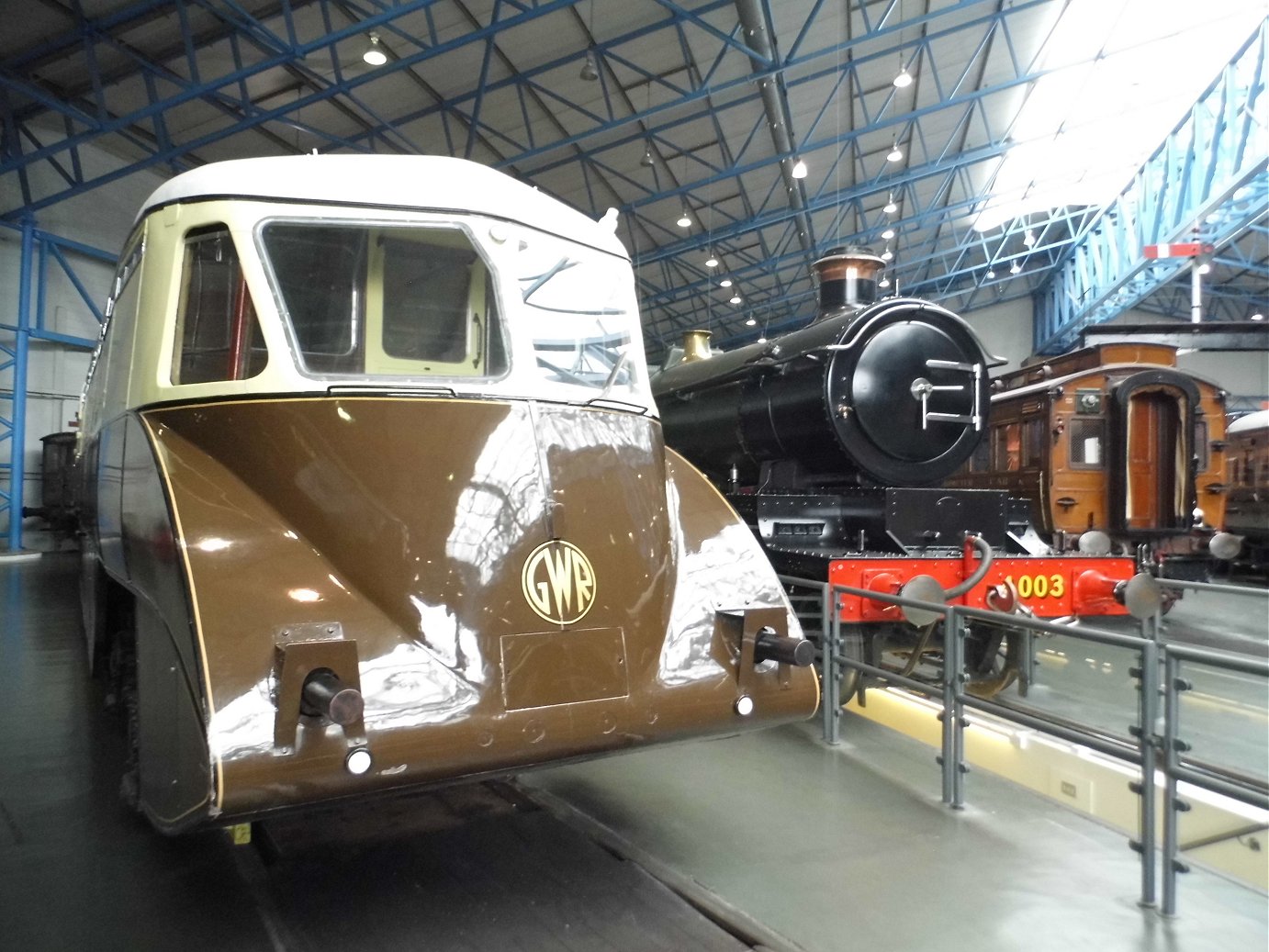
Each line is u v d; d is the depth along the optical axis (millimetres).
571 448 3055
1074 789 4941
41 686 6016
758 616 3082
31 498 15328
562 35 12477
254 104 13062
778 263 24953
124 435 3250
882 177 20500
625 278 3770
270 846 3467
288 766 2150
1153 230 18406
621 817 3840
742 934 2852
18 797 4023
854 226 23312
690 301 27750
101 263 15656
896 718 6254
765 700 3078
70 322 15102
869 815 3904
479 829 3658
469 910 2986
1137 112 18453
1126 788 4598
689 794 4133
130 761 3547
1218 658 2875
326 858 3367
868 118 17188
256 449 2691
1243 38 14672
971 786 4273
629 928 2877
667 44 13234
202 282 2986
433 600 2602
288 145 14609
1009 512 6543
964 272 28109
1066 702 5965
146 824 3719
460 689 2504
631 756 4664
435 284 3217
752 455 7078
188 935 2812
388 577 2590
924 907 3078
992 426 12414
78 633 7879
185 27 10438
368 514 2641
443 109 13750
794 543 6215
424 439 2793
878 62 15148
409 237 3201
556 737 2607
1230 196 13984
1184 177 16406
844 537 6340
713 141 16625
